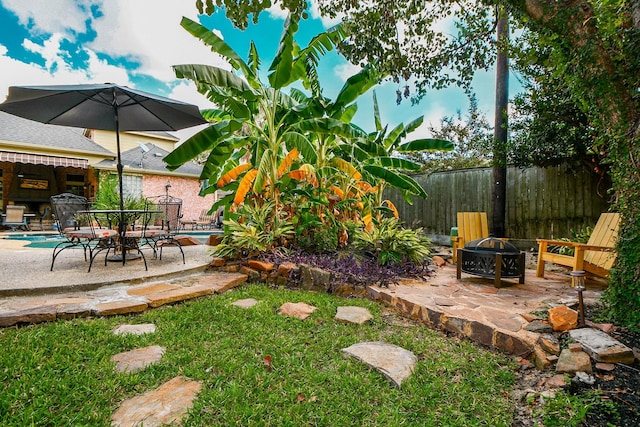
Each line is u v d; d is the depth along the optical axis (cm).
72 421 154
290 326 276
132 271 405
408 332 275
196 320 281
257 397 178
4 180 1251
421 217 869
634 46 233
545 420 162
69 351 216
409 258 472
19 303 291
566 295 340
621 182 260
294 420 162
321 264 425
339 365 215
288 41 419
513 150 614
